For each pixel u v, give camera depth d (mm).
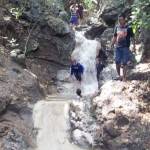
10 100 8680
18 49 12141
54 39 14141
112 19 17125
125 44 9336
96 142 7875
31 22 13766
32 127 8508
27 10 13969
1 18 12883
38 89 10383
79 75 11602
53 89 12383
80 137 8117
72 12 18781
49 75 13125
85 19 20734
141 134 7516
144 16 9008
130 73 9516
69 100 10047
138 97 8438
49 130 8531
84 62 14930
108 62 13875
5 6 13477
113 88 8820
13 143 7609
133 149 7363
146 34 10500
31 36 13492
